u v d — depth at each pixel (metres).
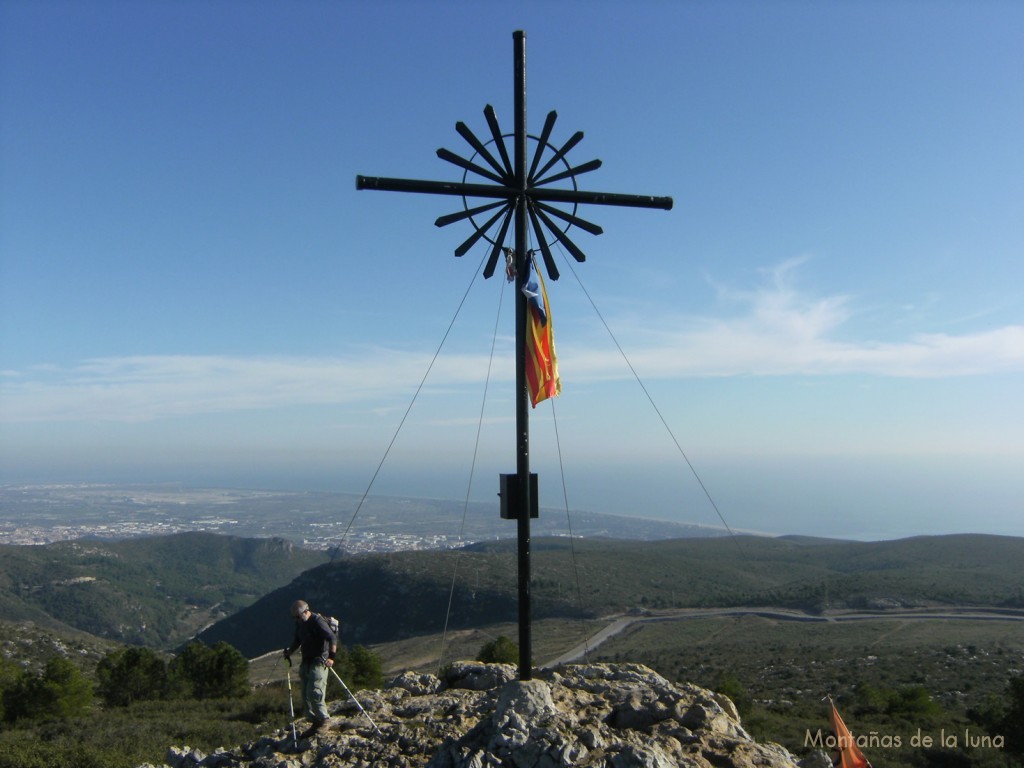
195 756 10.48
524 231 10.39
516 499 9.94
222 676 37.69
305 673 10.27
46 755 17.08
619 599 102.44
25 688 30.09
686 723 8.93
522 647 9.70
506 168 10.50
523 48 10.50
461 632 90.81
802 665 52.66
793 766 8.24
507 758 8.05
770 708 34.47
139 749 18.77
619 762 7.47
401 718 10.38
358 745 9.48
